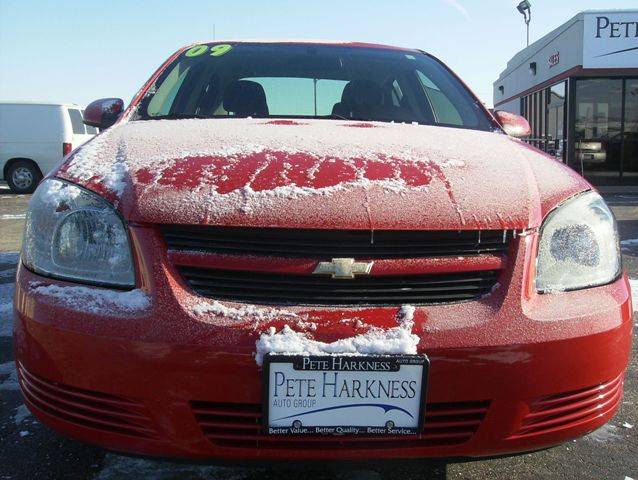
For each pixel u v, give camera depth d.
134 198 1.65
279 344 1.47
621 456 2.18
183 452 1.55
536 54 17.14
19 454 2.13
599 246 1.76
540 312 1.59
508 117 2.84
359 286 1.58
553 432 1.63
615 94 13.77
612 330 1.64
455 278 1.62
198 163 1.79
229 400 1.50
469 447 1.58
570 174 1.98
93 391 1.56
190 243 1.60
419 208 1.64
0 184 15.78
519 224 1.66
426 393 1.50
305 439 1.52
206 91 2.80
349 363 1.47
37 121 13.36
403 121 2.67
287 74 2.92
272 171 1.73
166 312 1.52
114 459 2.11
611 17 13.14
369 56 3.13
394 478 2.03
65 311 1.58
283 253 1.59
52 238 1.70
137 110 2.63
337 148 1.92
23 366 1.70
